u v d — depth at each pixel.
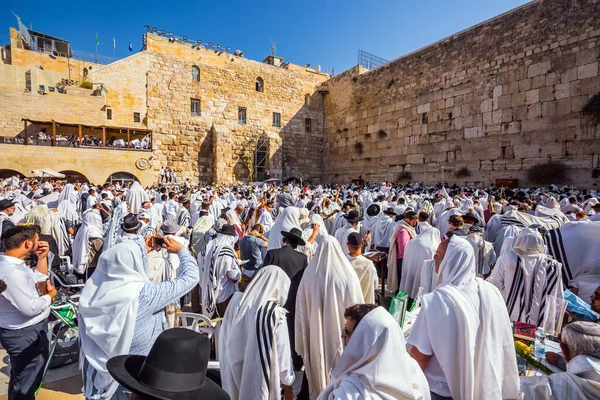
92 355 2.52
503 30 20.69
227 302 4.57
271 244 5.89
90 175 23.86
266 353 2.57
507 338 2.47
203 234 7.00
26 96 26.36
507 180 19.72
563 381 2.00
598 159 16.50
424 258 5.29
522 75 19.67
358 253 4.30
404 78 27.06
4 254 3.17
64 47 42.16
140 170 25.33
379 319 1.97
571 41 17.64
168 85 28.02
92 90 29.75
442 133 24.05
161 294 2.68
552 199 9.34
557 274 3.88
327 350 3.34
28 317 3.17
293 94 34.22
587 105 16.83
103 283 2.60
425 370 2.44
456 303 2.37
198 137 29.19
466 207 11.70
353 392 1.84
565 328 2.23
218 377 2.80
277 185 29.67
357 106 31.62
